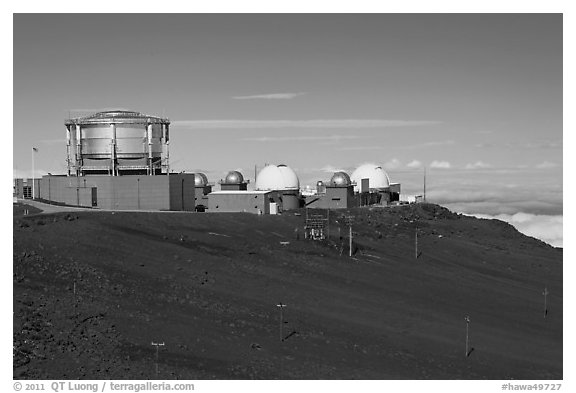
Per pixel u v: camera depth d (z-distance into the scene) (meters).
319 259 95.81
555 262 114.81
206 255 89.38
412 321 79.38
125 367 55.53
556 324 84.81
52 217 90.56
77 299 66.62
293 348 65.69
